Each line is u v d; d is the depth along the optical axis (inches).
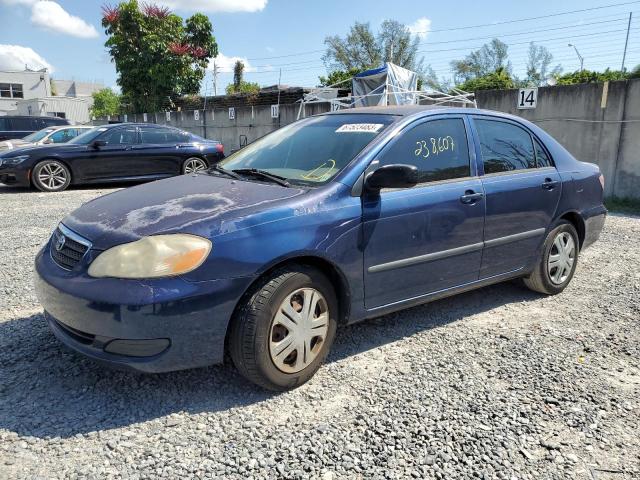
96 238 110.1
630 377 127.2
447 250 145.3
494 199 155.9
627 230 297.0
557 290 185.6
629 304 177.2
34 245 238.4
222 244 106.5
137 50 949.2
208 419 106.8
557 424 107.2
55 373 122.7
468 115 160.4
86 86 3021.7
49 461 92.8
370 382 122.8
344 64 1958.7
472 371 128.7
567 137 409.4
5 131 732.0
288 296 113.9
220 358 109.7
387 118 146.3
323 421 106.8
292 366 117.3
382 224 129.3
